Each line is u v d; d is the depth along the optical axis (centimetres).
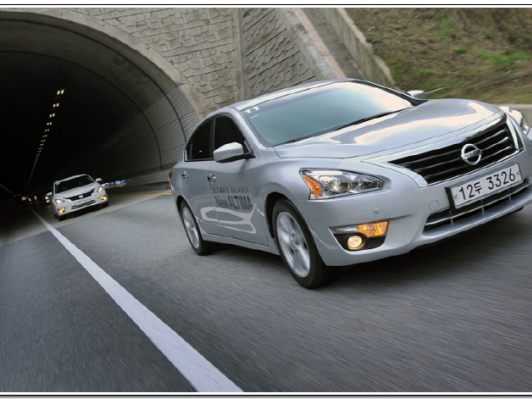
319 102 506
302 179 388
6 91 3117
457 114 422
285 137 462
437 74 1395
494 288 347
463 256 421
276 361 313
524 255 394
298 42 1786
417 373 262
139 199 2173
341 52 1681
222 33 2294
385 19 1642
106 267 746
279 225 438
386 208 358
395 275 413
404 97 525
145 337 407
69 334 460
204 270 585
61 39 2256
